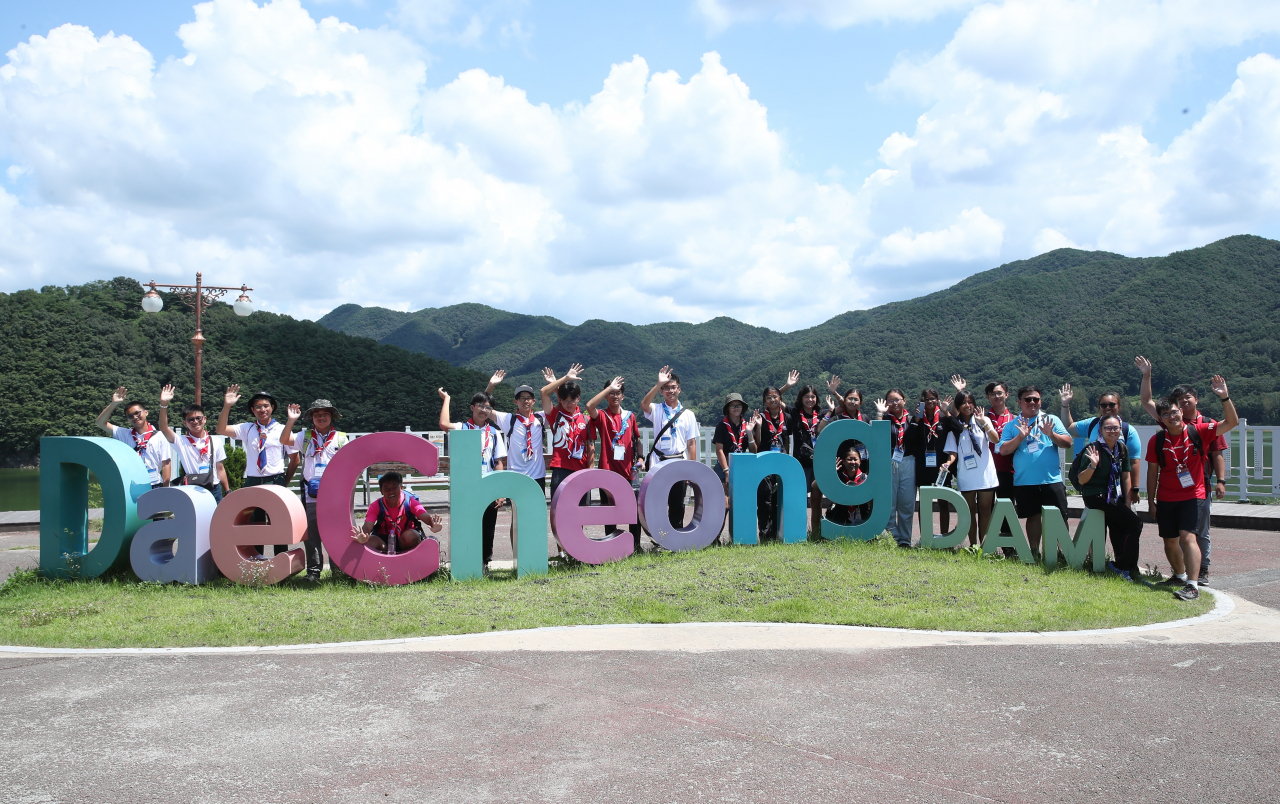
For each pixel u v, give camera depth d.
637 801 3.13
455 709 4.12
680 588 6.53
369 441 7.23
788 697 4.28
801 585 6.65
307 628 5.63
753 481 8.19
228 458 14.96
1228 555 8.74
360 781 3.31
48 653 5.16
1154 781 3.30
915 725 3.89
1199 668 4.74
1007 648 5.17
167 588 6.99
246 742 3.71
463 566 7.30
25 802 3.13
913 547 8.36
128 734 3.81
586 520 7.66
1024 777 3.34
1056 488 7.98
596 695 4.32
